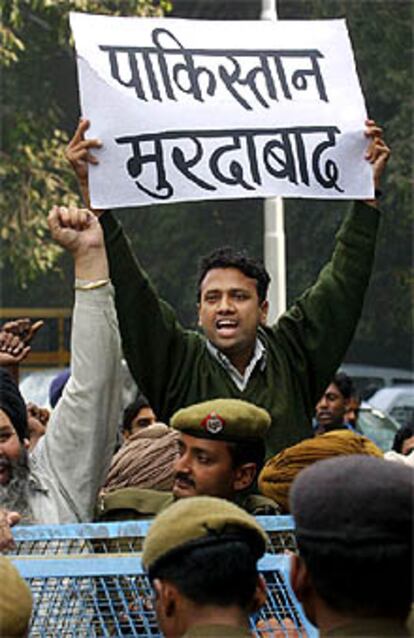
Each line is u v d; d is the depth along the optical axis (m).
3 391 6.79
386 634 4.02
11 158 28.53
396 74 32.53
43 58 31.14
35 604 5.30
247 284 7.36
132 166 7.34
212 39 7.60
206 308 7.38
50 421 6.83
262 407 7.35
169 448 6.83
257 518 5.69
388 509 4.02
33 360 34.22
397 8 32.88
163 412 7.40
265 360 7.46
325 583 4.05
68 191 28.81
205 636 4.34
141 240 35.88
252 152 7.52
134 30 7.45
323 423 13.52
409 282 35.34
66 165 29.06
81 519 6.70
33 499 6.66
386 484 4.04
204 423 6.29
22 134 28.86
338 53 7.77
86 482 6.71
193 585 4.38
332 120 7.67
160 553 4.42
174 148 7.40
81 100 7.31
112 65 7.38
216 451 6.29
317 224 34.19
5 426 6.68
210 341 7.43
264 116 7.57
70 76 31.98
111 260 7.29
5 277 35.56
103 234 7.25
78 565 5.18
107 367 6.75
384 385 33.25
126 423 11.26
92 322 6.75
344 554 4.02
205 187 7.42
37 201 28.34
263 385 7.41
